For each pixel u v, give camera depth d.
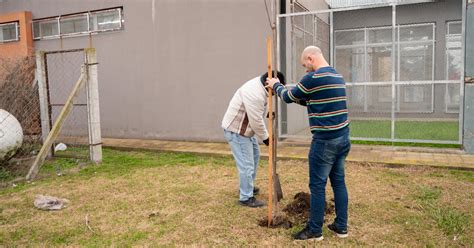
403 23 11.15
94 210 4.38
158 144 8.24
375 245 3.33
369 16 11.38
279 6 7.62
